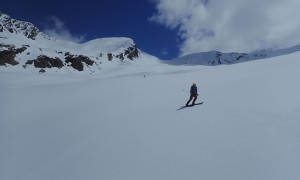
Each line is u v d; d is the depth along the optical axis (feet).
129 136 48.16
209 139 40.86
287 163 31.09
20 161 46.03
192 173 33.17
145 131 49.29
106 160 40.60
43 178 39.11
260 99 55.36
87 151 45.06
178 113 57.21
